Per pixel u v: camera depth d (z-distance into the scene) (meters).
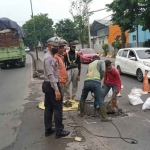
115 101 6.15
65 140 4.50
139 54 11.52
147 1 15.85
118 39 30.38
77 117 5.81
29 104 7.39
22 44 20.03
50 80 4.48
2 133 5.05
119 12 17.66
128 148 4.08
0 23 18.30
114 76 6.07
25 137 4.77
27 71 16.72
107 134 4.70
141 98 7.60
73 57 6.91
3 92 9.68
